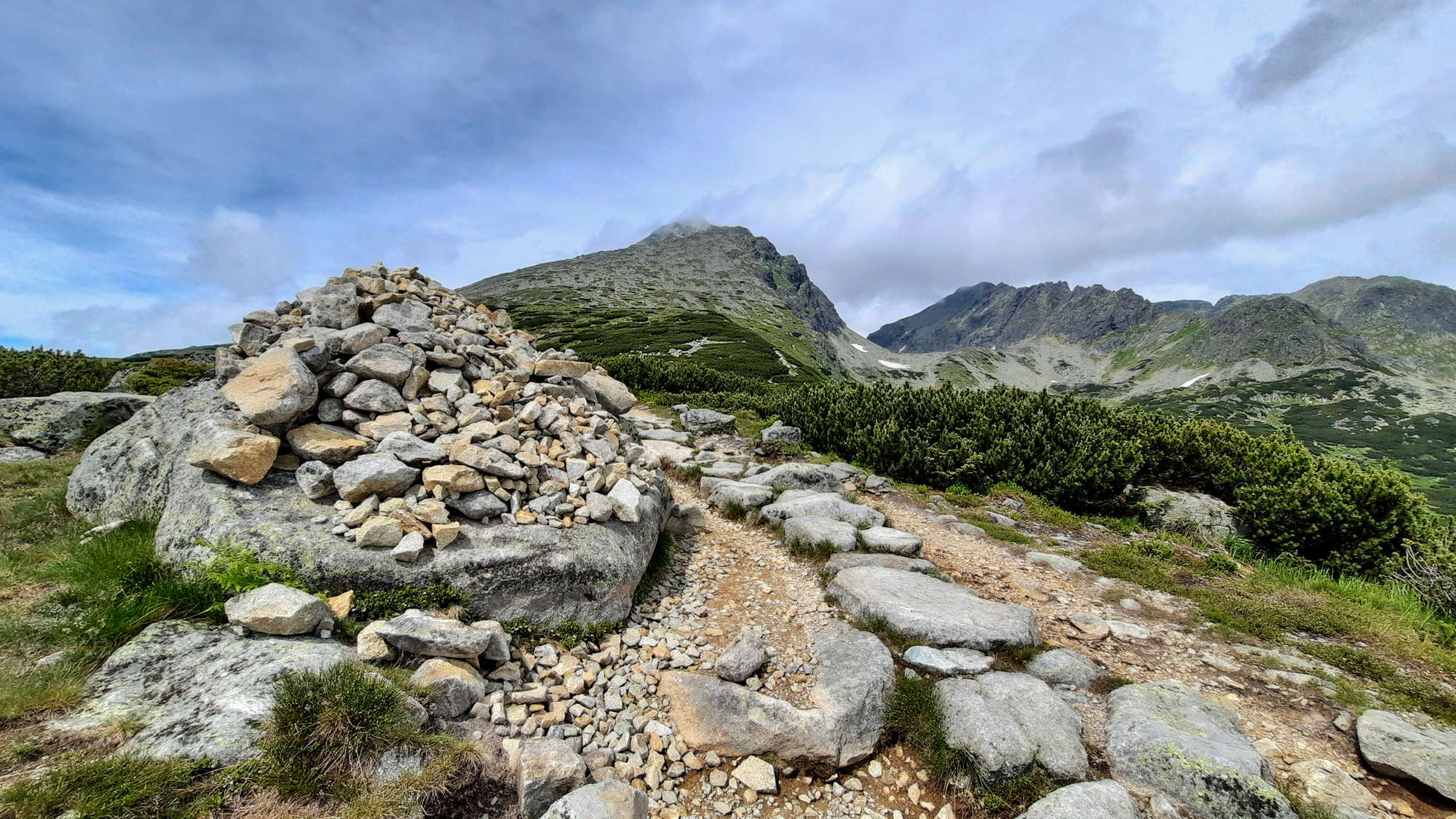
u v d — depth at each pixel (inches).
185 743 134.1
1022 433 503.8
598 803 139.7
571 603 219.1
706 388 1060.5
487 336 331.6
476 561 207.3
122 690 150.5
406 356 265.7
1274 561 385.7
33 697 143.9
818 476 430.9
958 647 223.1
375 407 248.8
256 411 219.1
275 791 129.8
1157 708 191.9
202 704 145.0
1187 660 235.3
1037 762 171.6
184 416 278.1
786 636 237.0
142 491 257.4
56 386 625.6
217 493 210.8
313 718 141.6
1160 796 160.9
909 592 257.0
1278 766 174.6
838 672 205.3
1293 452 455.5
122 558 204.5
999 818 163.8
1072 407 551.2
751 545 332.8
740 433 668.7
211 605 182.9
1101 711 199.5
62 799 116.7
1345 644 249.6
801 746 179.0
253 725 139.3
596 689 195.8
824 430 596.7
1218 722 186.7
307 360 245.3
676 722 188.2
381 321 288.4
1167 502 453.1
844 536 318.0
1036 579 311.3
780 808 168.1
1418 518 364.8
